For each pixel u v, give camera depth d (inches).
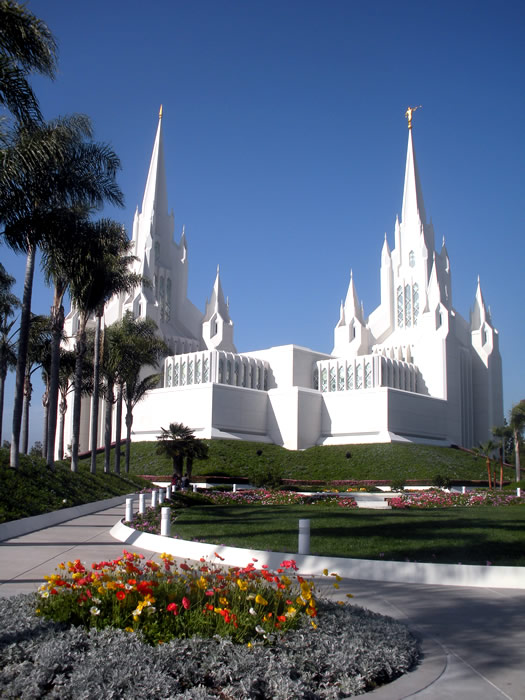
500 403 4062.5
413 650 317.7
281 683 260.2
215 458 2546.8
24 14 681.0
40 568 542.6
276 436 3120.1
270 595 347.6
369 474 2556.6
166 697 247.1
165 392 3073.3
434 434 3376.0
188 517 967.0
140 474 2394.2
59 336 1332.4
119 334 1830.7
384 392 3029.0
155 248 3954.2
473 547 650.2
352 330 4001.0
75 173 987.3
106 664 256.1
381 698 267.6
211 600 331.0
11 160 823.7
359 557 601.9
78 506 1106.7
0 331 1777.8
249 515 1014.4
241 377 3304.6
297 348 3513.8
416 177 4261.8
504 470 2891.2
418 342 3710.6
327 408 3225.9
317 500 1462.8
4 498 923.4
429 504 1396.4
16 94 709.9
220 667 271.6
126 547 705.6
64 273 1239.5
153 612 309.4
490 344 4030.5
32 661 268.1
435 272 3782.0
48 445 1289.4
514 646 344.8
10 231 880.9
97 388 1636.3
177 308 4030.5
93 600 316.2
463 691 275.6
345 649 292.8
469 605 451.5
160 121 4168.3
